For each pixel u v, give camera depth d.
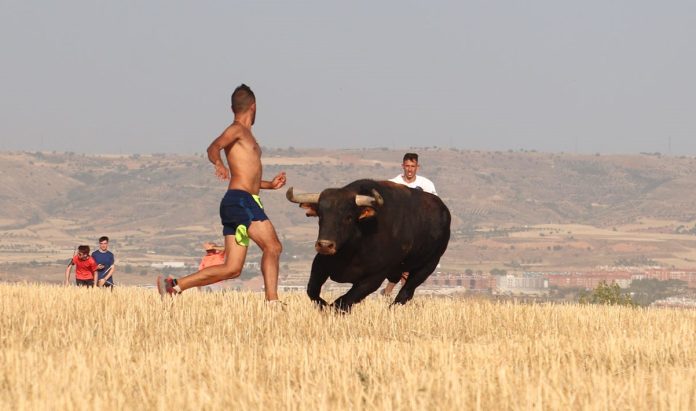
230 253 40.59
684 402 24.47
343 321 42.78
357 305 50.00
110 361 29.09
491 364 30.33
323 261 46.62
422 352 32.31
